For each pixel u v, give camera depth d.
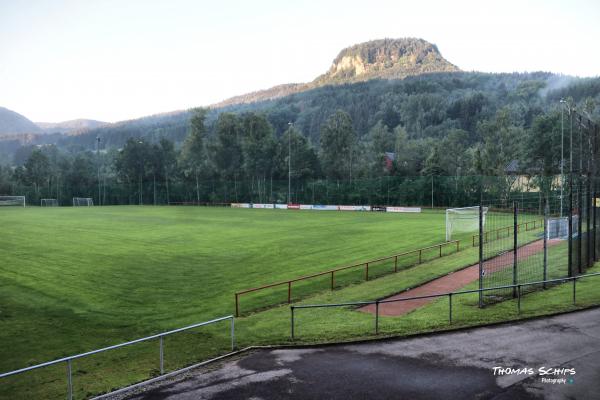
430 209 83.69
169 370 14.24
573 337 15.37
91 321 20.42
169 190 117.44
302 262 32.34
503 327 16.64
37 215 74.00
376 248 37.44
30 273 29.50
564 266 28.03
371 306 21.25
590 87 173.62
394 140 144.75
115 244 41.09
